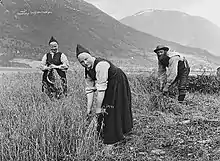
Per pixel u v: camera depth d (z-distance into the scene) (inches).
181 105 271.3
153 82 317.1
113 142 173.6
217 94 347.3
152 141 182.4
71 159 156.6
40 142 159.6
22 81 285.0
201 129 198.4
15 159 150.2
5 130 170.7
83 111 203.3
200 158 153.0
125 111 178.5
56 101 217.2
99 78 171.2
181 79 280.8
